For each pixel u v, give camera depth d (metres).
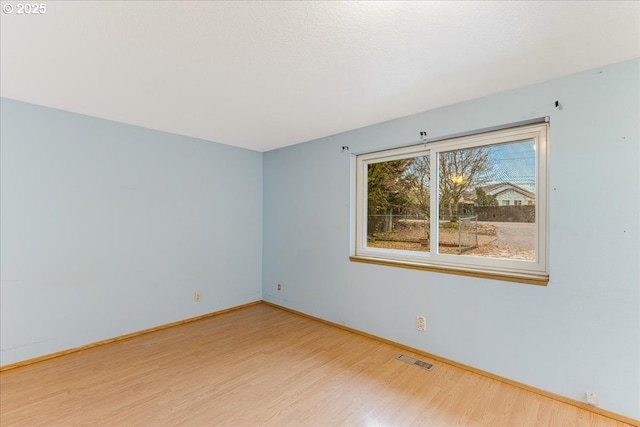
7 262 2.37
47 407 1.91
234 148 3.95
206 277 3.65
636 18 1.36
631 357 1.75
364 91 2.19
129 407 1.92
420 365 2.47
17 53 1.67
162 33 1.48
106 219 2.88
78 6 1.27
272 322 3.50
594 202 1.86
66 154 2.65
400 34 1.49
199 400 2.00
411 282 2.72
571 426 1.74
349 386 2.17
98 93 2.24
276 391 2.11
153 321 3.20
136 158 3.07
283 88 2.14
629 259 1.76
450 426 1.76
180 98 2.33
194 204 3.54
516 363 2.15
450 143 2.59
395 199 3.02
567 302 1.95
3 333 2.35
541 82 2.04
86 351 2.70
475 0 1.25
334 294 3.37
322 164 3.51
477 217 2.48
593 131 1.86
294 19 1.37
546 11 1.32
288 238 3.92
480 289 2.32
